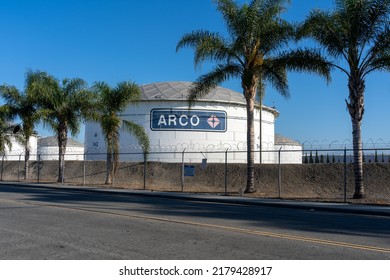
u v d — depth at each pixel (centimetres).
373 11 1848
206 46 2194
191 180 3102
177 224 1112
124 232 977
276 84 2241
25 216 1237
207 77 2317
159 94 4059
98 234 948
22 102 3481
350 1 1870
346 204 1809
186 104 3922
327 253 782
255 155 4178
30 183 3156
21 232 967
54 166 4012
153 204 1722
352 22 1888
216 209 1582
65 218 1200
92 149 4312
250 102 2291
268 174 2838
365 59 1955
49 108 3272
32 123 3481
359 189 1997
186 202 1914
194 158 3881
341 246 852
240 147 4041
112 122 2934
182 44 2270
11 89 3453
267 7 2175
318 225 1179
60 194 2200
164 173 3288
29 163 4209
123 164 3534
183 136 3894
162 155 3903
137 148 3956
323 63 2020
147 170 3372
